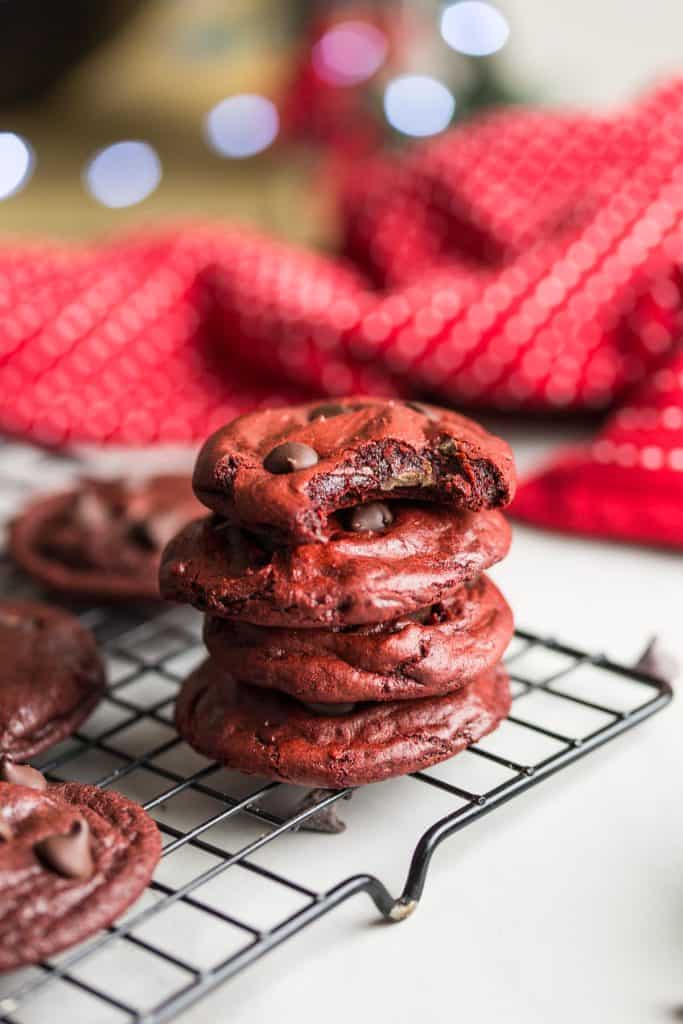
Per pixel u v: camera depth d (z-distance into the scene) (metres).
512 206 0.78
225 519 0.50
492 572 0.63
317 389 0.73
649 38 1.29
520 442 0.73
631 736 0.53
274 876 0.45
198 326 0.76
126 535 0.60
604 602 0.61
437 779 0.50
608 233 0.72
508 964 0.46
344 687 0.48
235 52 1.69
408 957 0.46
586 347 0.71
